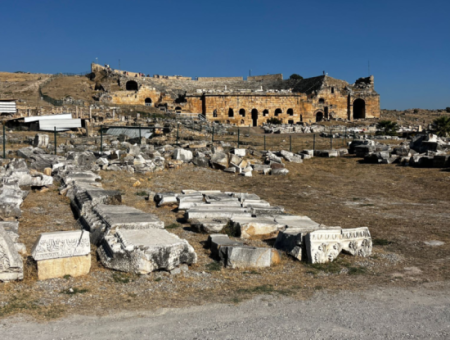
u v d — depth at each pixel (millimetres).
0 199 12969
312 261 10266
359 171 29234
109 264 9070
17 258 8133
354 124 81375
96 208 12352
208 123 62594
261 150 36688
